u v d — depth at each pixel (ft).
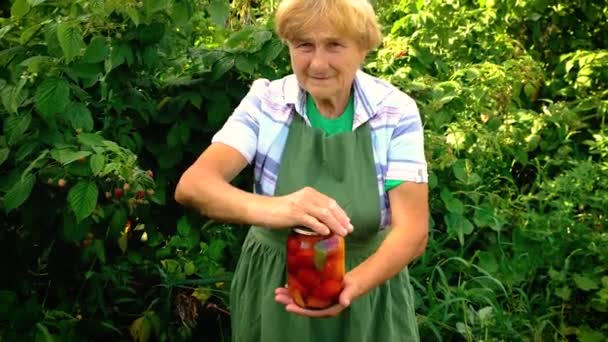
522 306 10.43
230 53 8.61
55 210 7.55
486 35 14.14
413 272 10.58
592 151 13.05
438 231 11.09
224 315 10.01
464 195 11.65
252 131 6.11
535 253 11.09
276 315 6.32
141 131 8.73
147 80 8.77
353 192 5.99
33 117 7.55
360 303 6.26
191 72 9.16
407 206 6.01
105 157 7.18
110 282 9.30
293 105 6.10
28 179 7.12
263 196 5.60
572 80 14.75
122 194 7.24
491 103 12.46
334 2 5.52
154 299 9.62
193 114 8.68
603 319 10.55
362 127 6.06
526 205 11.81
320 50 5.64
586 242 11.11
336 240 5.47
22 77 7.51
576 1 15.11
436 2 14.10
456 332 10.03
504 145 12.64
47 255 8.30
